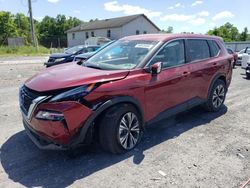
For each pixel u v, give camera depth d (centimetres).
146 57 427
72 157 387
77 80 354
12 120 535
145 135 471
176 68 469
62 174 344
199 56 536
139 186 321
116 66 421
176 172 352
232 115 591
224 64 594
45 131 341
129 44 476
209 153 407
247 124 536
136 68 410
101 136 378
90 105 349
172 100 467
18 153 396
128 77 393
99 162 374
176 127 512
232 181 334
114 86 371
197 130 498
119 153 396
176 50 481
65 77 369
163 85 439
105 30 4872
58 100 332
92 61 463
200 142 446
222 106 660
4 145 421
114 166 364
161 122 538
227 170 359
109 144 380
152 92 423
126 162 376
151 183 327
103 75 374
